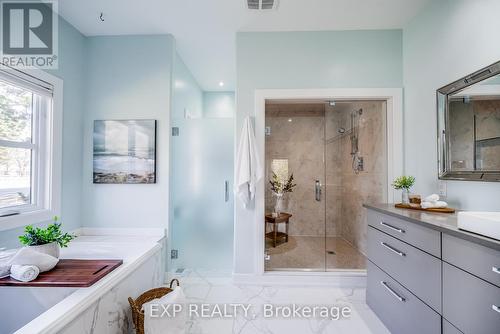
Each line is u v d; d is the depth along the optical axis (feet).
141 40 7.46
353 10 6.27
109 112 7.41
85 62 7.44
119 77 7.45
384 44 7.07
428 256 3.82
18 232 5.40
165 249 7.29
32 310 4.07
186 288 6.82
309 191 8.33
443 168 5.36
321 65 7.14
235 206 7.11
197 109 11.64
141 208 7.38
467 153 4.75
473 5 4.68
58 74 6.47
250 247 7.09
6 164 5.35
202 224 7.80
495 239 2.79
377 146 7.61
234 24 6.91
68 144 6.83
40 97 6.11
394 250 4.75
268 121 8.32
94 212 7.40
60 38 6.52
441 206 4.90
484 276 2.86
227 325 5.30
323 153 8.34
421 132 6.23
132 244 6.11
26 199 5.81
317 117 8.40
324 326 5.28
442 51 5.50
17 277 4.04
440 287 3.56
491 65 4.25
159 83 7.42
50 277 4.19
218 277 7.45
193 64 9.63
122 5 6.10
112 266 4.67
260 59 7.20
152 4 6.07
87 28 7.09
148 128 7.31
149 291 5.08
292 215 8.29
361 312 5.75
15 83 5.40
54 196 6.30
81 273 4.34
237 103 7.18
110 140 7.35
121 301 4.55
